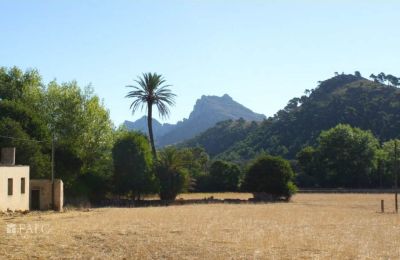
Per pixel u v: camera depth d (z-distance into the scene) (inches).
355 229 1457.9
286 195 3203.7
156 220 1642.5
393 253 994.7
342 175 4913.9
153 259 900.0
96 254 928.3
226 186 4197.8
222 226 1476.4
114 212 2034.9
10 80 2997.0
